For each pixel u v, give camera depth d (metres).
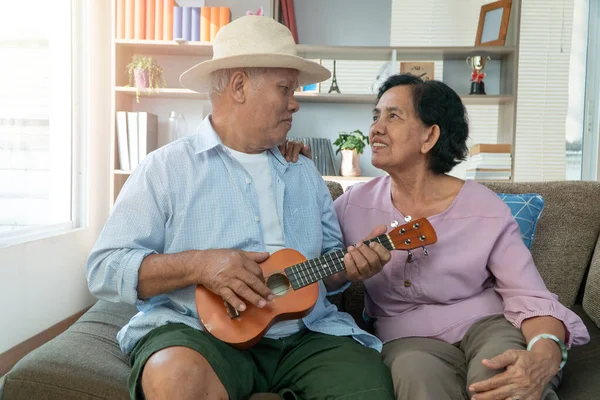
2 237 2.81
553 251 1.98
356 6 4.43
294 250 1.55
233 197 1.57
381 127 1.71
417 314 1.66
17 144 2.99
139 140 3.99
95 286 1.46
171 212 1.52
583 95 4.54
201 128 1.62
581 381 1.50
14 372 1.32
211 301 1.41
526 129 4.54
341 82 4.39
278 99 1.60
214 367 1.29
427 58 4.34
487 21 4.21
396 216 1.74
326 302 1.71
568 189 2.06
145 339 1.43
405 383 1.37
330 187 2.12
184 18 4.03
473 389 1.31
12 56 2.92
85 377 1.31
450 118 1.71
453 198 1.74
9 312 2.72
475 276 1.64
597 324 1.79
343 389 1.38
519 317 1.51
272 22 1.63
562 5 4.50
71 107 3.70
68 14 3.65
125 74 4.14
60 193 3.58
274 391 1.50
